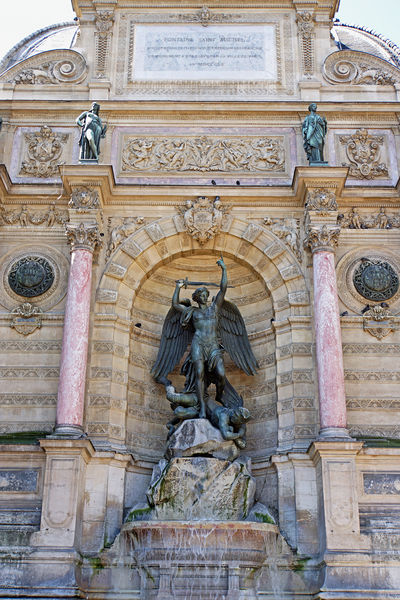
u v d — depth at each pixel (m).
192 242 24.16
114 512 20.58
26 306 23.08
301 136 25.44
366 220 24.48
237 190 24.34
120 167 25.02
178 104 25.53
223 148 25.33
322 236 22.73
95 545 19.92
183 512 19.69
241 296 24.86
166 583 18.98
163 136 25.50
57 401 21.00
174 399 21.83
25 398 22.12
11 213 24.33
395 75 26.69
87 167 23.09
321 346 21.45
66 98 26.06
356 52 26.86
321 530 19.64
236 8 27.50
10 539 19.31
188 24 27.25
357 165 25.27
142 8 27.42
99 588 19.31
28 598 18.17
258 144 25.34
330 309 21.78
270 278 23.73
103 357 22.22
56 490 19.44
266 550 19.47
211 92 26.17
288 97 26.16
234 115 25.67
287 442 21.50
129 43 26.91
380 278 23.41
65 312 22.14
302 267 23.45
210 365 22.16
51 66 26.61
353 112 25.80
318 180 23.23
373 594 18.20
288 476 20.95
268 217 24.16
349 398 22.20
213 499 19.78
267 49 26.86
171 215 24.22
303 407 21.66
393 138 25.72
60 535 19.00
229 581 18.95
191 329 23.38
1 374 22.39
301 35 27.02
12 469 20.42
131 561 19.58
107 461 20.81
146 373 23.61
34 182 24.75
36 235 24.11
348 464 19.81
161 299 24.83
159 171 24.91
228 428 21.02
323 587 18.33
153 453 22.83
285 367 22.42
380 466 20.64
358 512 19.69
